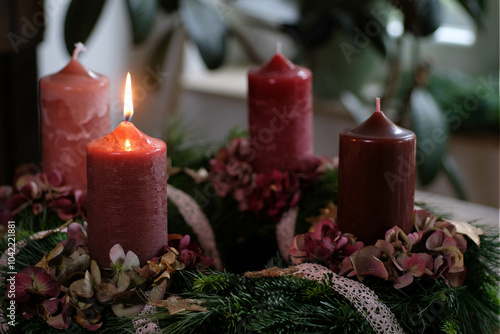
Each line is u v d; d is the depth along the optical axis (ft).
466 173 6.48
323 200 3.21
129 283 2.54
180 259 2.63
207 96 7.59
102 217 2.56
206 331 2.56
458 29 7.14
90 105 3.00
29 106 4.58
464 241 2.77
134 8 4.60
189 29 4.89
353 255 2.64
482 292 2.85
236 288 2.64
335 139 7.03
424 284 2.68
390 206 2.68
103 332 2.56
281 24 5.79
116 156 2.51
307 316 2.56
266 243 3.33
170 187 3.18
